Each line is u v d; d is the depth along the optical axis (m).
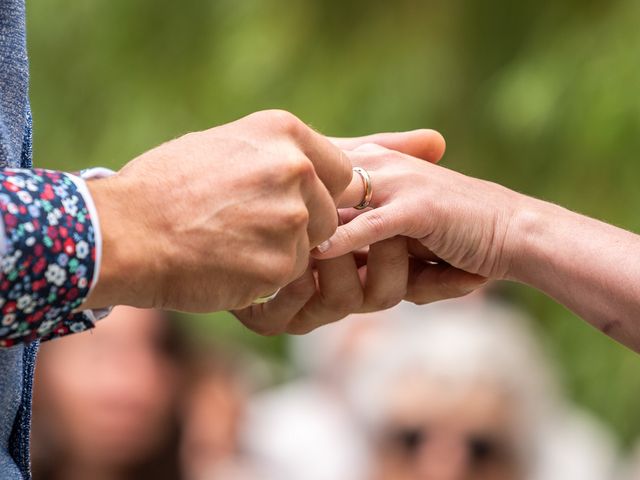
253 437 6.75
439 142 3.96
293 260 3.10
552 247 3.62
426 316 5.84
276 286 3.07
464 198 3.67
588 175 7.80
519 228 3.66
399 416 5.67
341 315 3.81
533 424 5.79
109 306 2.92
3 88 3.04
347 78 8.38
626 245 3.60
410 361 5.70
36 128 9.14
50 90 9.12
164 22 8.94
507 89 7.75
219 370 6.25
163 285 2.94
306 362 7.71
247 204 3.02
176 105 8.84
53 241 2.72
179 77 8.88
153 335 5.51
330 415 6.84
